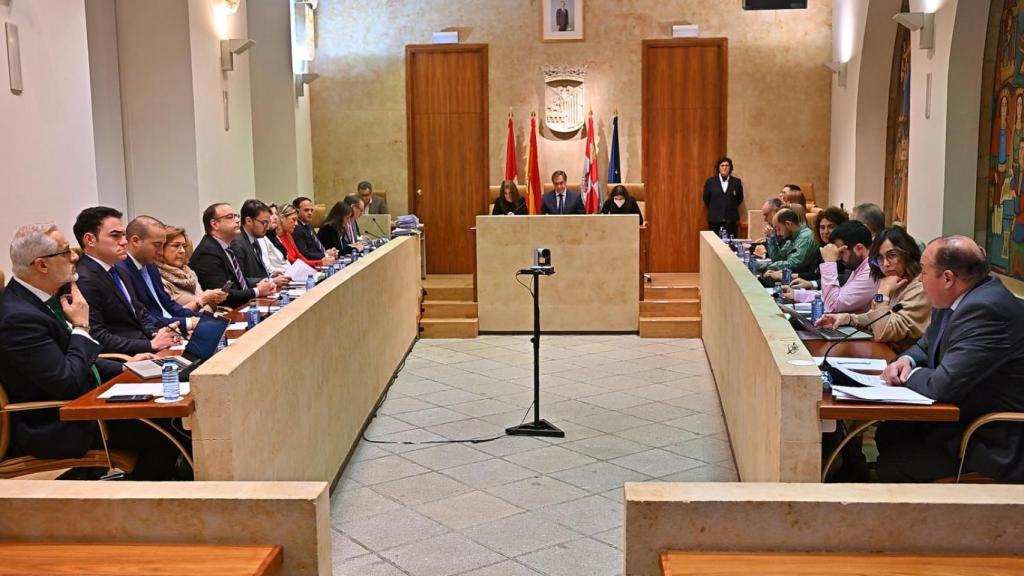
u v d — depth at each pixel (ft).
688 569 8.22
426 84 41.16
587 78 40.70
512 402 23.71
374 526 15.55
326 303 16.58
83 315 13.66
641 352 29.71
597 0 40.37
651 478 17.94
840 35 38.63
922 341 13.82
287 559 9.00
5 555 8.78
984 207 26.94
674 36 40.16
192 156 26.73
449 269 41.96
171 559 8.67
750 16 40.22
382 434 20.93
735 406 18.40
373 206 40.32
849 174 37.32
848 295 18.92
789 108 40.47
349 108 41.39
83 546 8.96
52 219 18.65
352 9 41.04
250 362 12.11
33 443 12.85
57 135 18.92
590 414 22.57
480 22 40.81
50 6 18.69
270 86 37.76
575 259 32.32
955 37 26.17
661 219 41.16
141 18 26.32
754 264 26.12
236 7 29.50
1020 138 24.62
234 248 24.06
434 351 30.09
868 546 8.55
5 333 12.68
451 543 14.80
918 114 29.55
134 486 9.22
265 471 12.76
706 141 40.78
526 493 17.15
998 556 8.46
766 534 8.57
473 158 41.37
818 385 11.28
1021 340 11.89
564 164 41.19
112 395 11.85
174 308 18.93
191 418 11.34
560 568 13.82
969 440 12.21
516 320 32.63
